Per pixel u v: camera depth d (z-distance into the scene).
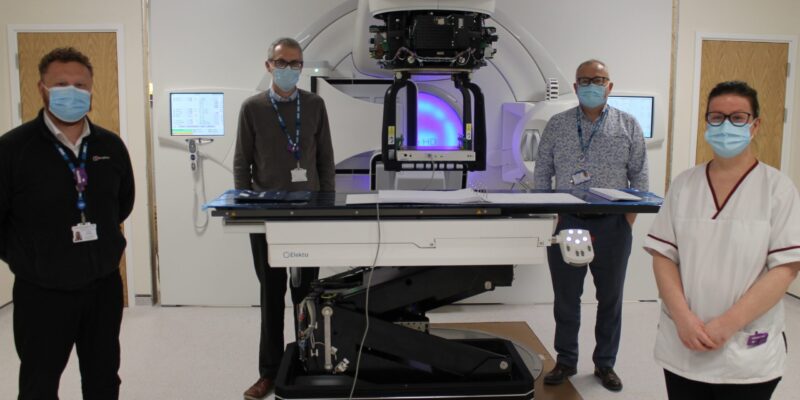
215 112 3.70
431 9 2.09
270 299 2.55
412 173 3.55
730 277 1.56
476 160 2.27
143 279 3.96
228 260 3.86
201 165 3.77
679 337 1.63
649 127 3.86
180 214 3.82
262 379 2.59
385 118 2.22
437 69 2.18
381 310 1.94
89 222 1.90
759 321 1.55
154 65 3.72
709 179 1.64
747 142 1.54
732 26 4.04
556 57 3.82
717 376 1.56
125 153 2.08
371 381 1.95
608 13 3.81
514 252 1.79
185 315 3.74
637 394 2.67
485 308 3.88
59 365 1.90
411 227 1.75
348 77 3.67
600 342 2.76
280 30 3.71
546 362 3.01
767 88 4.14
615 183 2.65
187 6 3.68
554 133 2.75
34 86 3.82
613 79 3.86
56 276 1.83
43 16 3.77
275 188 2.65
